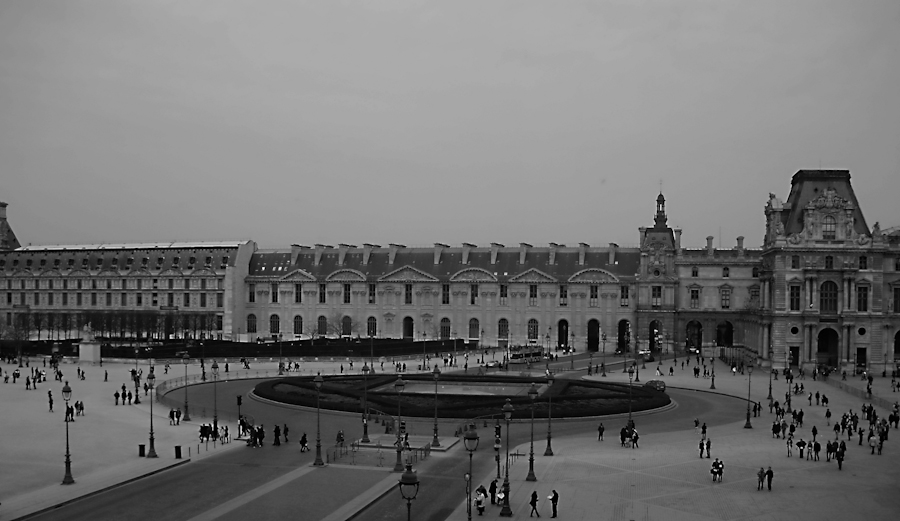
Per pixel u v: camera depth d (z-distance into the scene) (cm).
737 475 7656
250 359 18950
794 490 7100
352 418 11012
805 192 17762
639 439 9544
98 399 12512
